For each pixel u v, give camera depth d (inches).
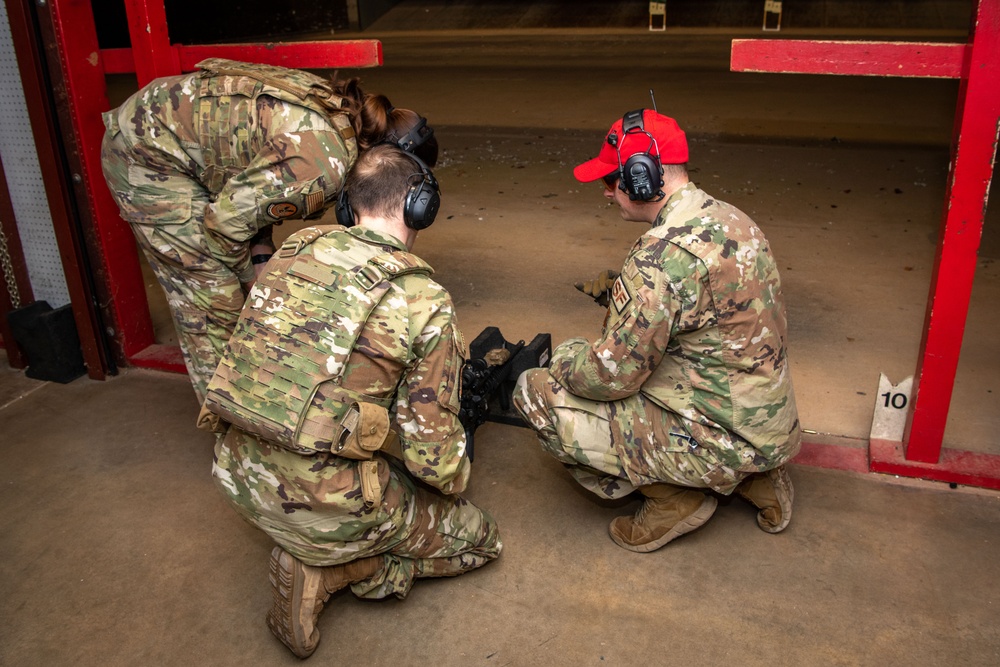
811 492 101.7
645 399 86.0
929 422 100.1
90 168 123.0
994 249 180.4
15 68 124.5
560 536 96.2
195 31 596.4
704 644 80.6
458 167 260.7
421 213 74.0
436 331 72.2
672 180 80.2
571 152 275.6
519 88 394.3
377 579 82.3
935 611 83.4
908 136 281.7
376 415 69.8
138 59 114.2
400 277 72.1
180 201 96.4
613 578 89.6
